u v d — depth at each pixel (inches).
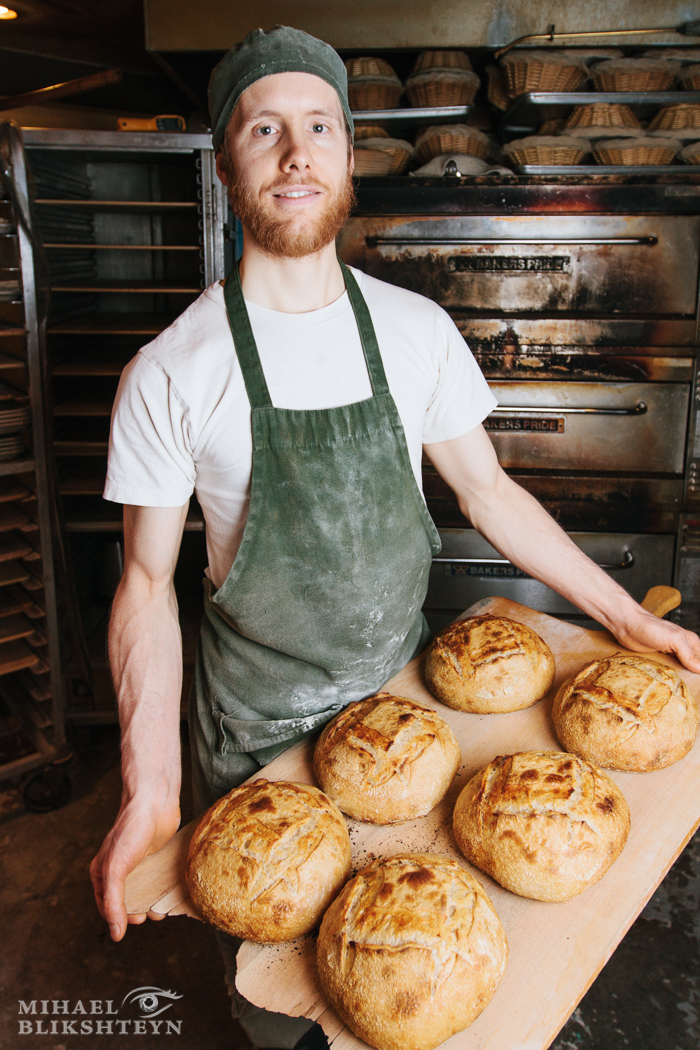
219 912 38.7
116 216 125.0
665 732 47.4
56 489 97.2
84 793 105.0
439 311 51.5
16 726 114.5
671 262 104.9
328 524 46.7
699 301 105.9
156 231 126.0
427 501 115.3
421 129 110.6
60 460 108.9
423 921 34.7
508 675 53.1
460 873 38.3
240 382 45.3
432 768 45.6
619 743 47.3
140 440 46.2
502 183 103.8
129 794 41.4
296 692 52.6
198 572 133.4
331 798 45.9
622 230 104.3
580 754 48.4
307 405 46.1
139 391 45.8
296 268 45.7
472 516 59.1
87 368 101.0
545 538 57.7
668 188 102.1
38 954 81.6
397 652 55.6
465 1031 33.1
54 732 100.9
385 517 48.2
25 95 93.8
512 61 100.1
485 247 106.3
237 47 43.6
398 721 47.8
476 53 107.0
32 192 85.9
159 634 47.8
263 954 38.3
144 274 127.4
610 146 101.9
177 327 47.3
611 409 109.1
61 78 114.7
